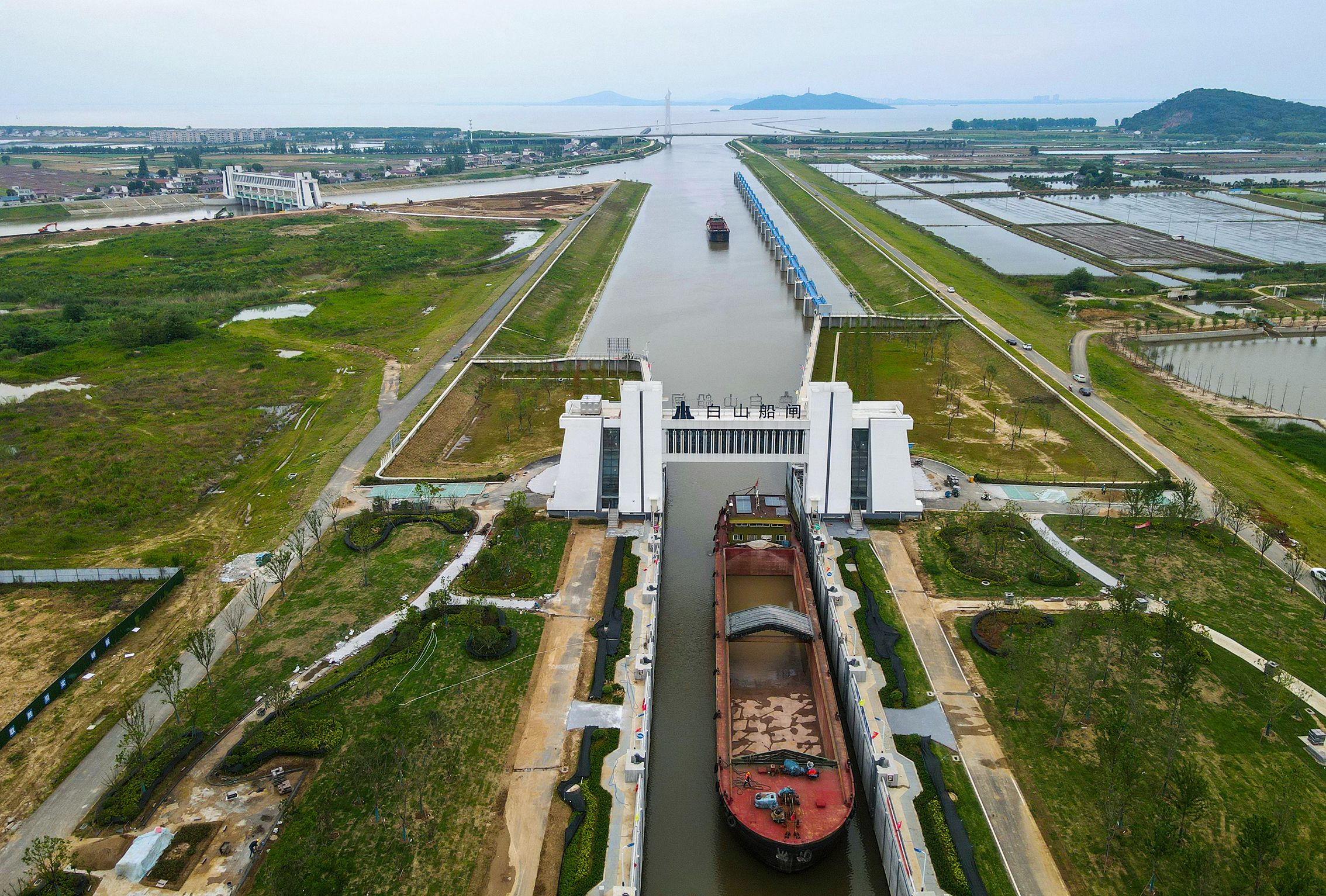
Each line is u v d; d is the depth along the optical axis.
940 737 80.25
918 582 106.12
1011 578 105.69
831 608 99.94
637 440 116.31
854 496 119.31
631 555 110.75
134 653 94.06
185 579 109.31
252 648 93.50
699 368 194.25
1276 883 62.44
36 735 81.50
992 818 71.25
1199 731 80.06
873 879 73.06
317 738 78.75
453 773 75.62
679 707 91.19
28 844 69.12
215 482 139.38
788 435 117.50
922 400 171.00
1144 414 160.25
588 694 85.88
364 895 63.81
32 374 187.25
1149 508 120.44
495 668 89.62
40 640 96.12
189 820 70.88
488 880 65.38
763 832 69.44
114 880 65.25
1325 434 152.75
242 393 178.00
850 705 88.31
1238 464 139.25
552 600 101.94
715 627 99.31
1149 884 64.69
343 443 148.00
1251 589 103.62
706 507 136.62
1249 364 196.00
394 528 119.50
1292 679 85.88
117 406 169.75
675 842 75.19
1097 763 76.56
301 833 68.94
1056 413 160.62
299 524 121.88
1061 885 65.12
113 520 125.88
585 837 68.81
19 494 132.00
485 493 130.12
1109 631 94.69
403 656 90.69
